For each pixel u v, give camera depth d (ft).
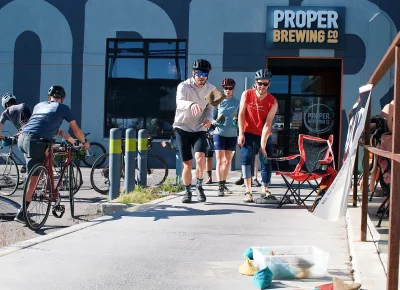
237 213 33.86
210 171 49.90
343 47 68.23
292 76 72.33
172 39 72.02
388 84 66.59
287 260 19.88
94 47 73.00
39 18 73.56
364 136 24.66
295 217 32.73
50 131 32.17
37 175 30.01
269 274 18.94
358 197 39.73
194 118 36.09
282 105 72.54
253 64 70.03
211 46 70.74
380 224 28.73
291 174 34.96
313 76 72.02
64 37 73.31
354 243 23.98
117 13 72.59
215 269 21.44
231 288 19.03
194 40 71.05
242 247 25.08
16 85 74.02
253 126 37.55
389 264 14.89
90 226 29.76
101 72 72.90
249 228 29.35
